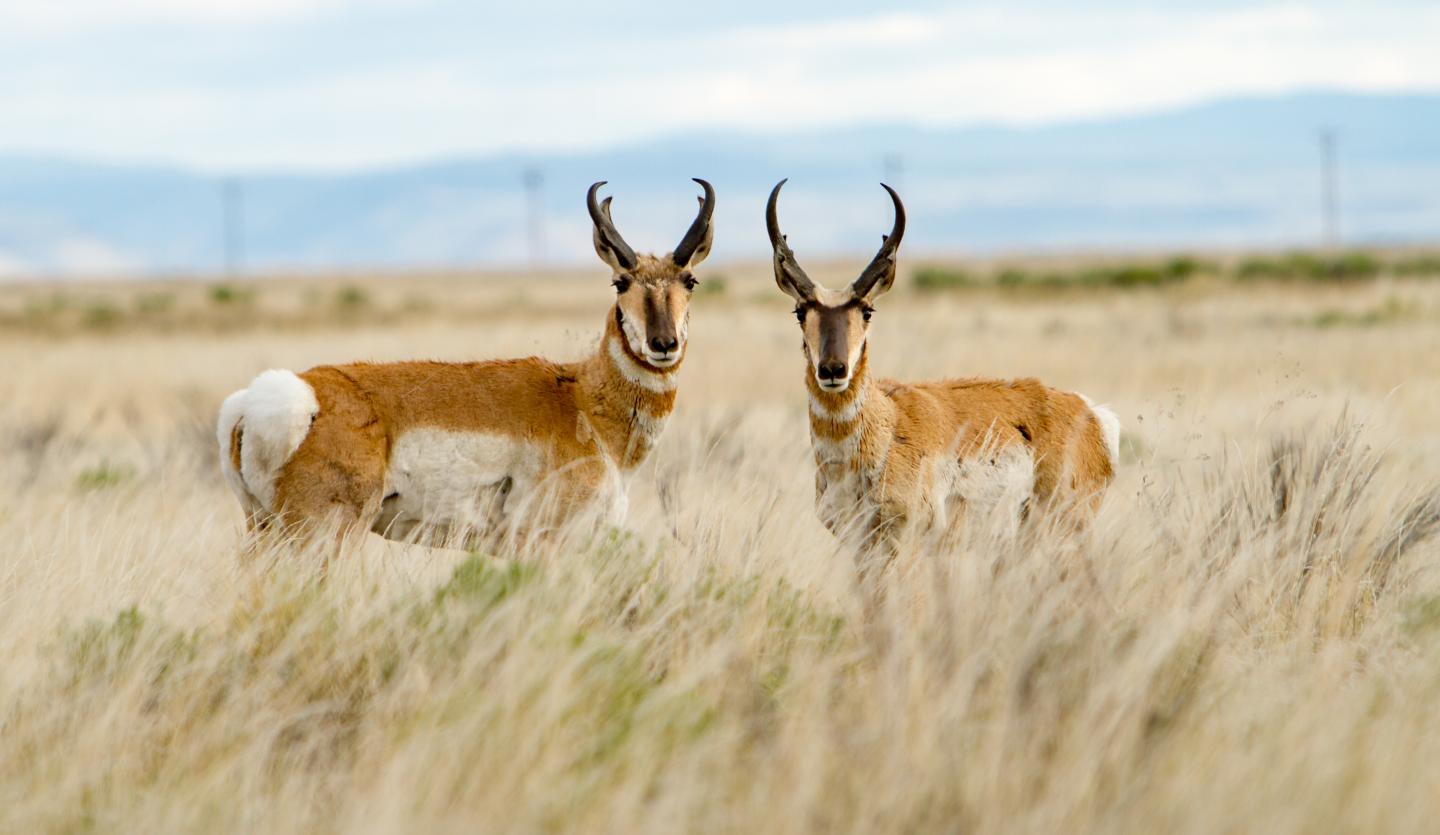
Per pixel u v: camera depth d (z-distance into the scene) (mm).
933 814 19484
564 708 21750
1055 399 37562
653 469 40594
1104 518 33312
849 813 19578
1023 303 175500
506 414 33125
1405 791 19844
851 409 33750
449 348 110188
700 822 19734
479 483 33062
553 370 34469
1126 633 23953
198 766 21562
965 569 27531
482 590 26156
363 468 31703
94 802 21078
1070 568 27734
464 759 20516
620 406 34219
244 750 21531
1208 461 43188
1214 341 102188
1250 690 23141
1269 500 33688
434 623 24844
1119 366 86688
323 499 31500
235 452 32094
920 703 21484
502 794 19719
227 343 137500
